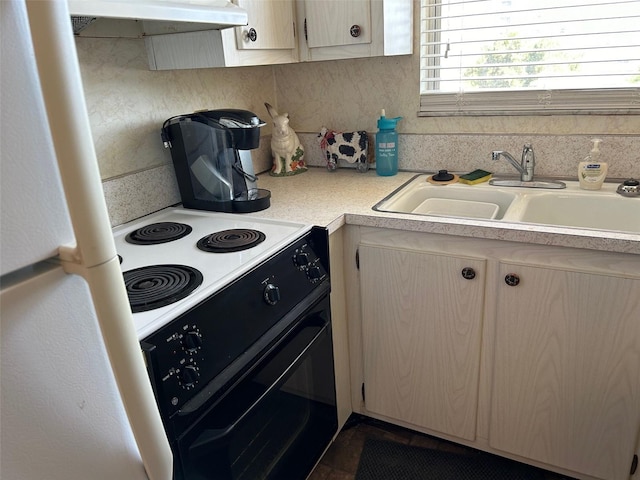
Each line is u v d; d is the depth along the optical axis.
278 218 1.48
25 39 0.39
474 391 1.52
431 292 1.47
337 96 2.07
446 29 1.82
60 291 0.45
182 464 0.93
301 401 1.39
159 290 1.00
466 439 1.61
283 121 2.00
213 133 1.48
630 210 1.51
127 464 0.54
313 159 2.20
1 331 0.41
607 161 1.65
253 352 1.09
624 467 1.37
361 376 1.74
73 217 0.43
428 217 1.42
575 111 1.67
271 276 1.20
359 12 1.60
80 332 0.47
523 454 1.52
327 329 1.48
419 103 1.92
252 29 1.49
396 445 1.75
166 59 1.52
